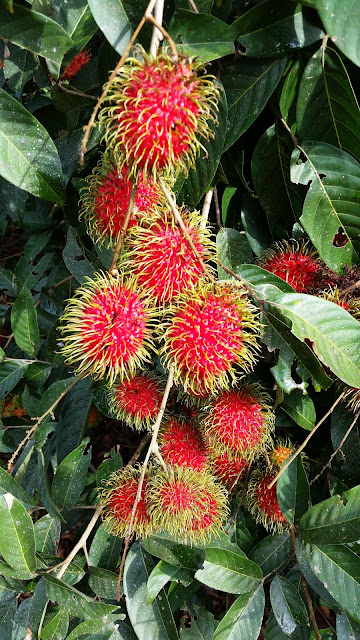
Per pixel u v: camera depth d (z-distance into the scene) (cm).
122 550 40
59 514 37
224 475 38
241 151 36
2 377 42
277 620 36
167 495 31
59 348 43
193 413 37
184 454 35
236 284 29
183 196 33
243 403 34
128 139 23
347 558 35
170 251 27
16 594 35
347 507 34
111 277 28
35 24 27
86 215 33
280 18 29
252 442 34
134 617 37
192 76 22
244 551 40
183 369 29
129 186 27
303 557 36
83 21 30
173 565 36
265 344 34
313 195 32
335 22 25
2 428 46
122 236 26
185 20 27
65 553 58
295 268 34
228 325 28
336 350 31
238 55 31
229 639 35
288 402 36
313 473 41
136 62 22
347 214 32
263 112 36
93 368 29
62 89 34
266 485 37
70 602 33
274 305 31
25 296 42
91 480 46
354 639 37
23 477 45
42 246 50
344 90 31
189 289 28
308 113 32
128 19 26
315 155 32
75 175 39
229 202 38
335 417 38
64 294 52
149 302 29
